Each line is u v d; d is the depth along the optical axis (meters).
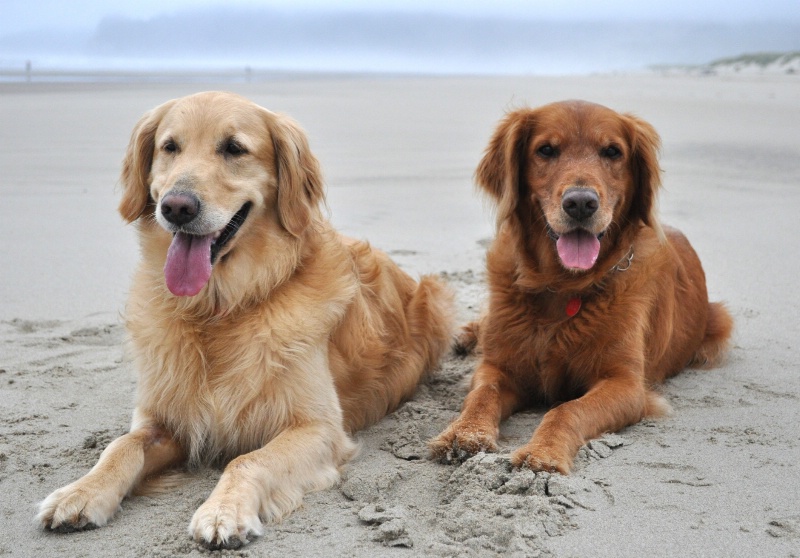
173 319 1.53
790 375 1.76
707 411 1.64
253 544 1.32
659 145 1.74
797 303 2.08
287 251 1.55
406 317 1.83
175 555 1.30
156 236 1.56
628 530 1.32
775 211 2.83
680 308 1.83
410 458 1.54
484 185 1.79
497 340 1.73
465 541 1.30
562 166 1.65
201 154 1.50
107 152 4.06
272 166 1.56
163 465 1.51
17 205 2.89
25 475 1.46
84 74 16.09
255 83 12.10
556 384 1.72
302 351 1.52
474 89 10.13
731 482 1.41
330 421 1.52
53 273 2.23
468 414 1.58
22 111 5.98
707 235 2.54
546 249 1.69
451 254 2.43
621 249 1.69
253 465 1.41
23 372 1.77
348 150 4.34
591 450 1.50
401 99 8.09
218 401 1.51
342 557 1.29
